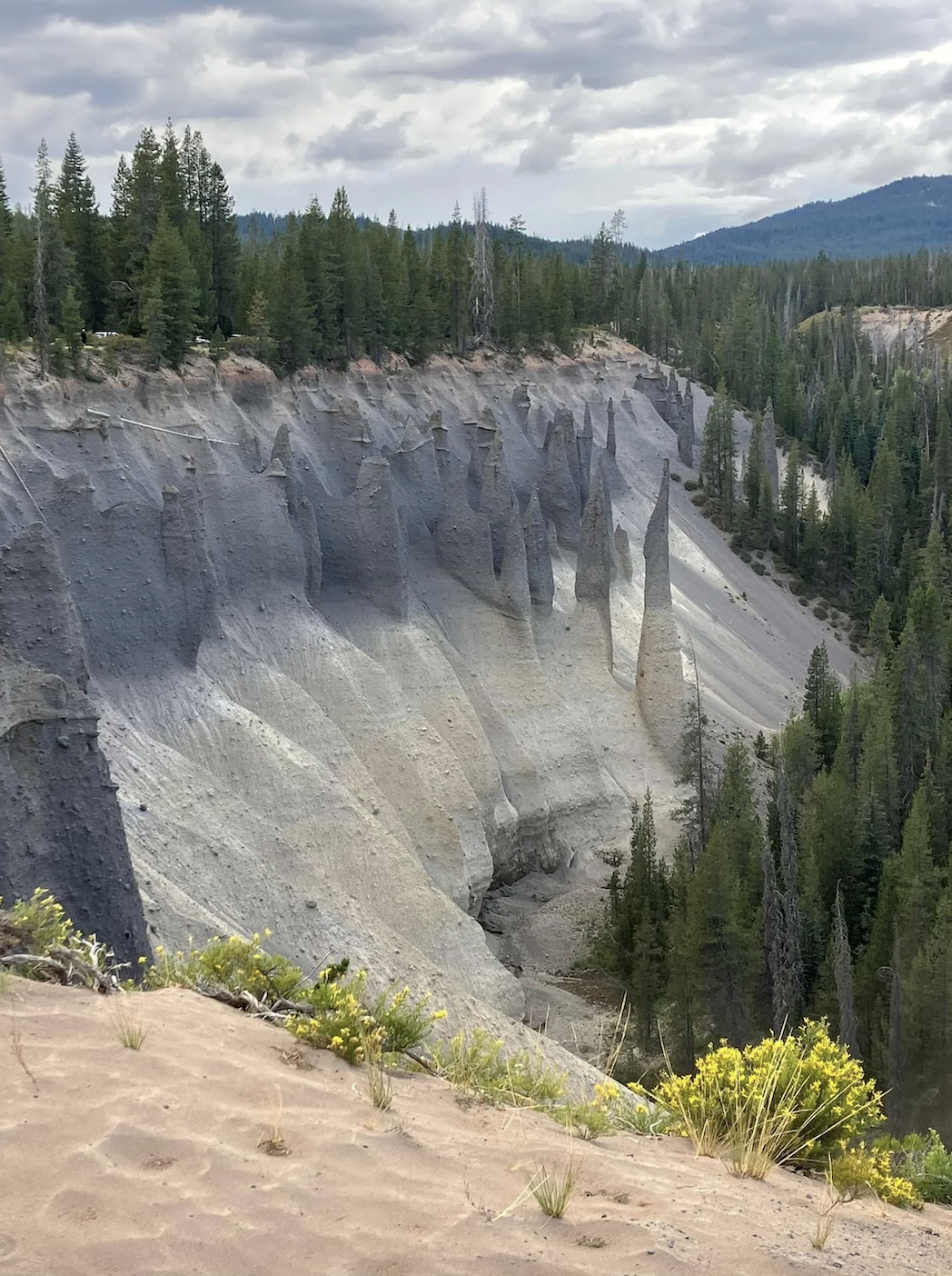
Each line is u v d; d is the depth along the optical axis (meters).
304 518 49.56
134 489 43.41
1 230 62.50
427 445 60.69
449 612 57.19
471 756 49.69
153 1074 7.36
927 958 38.22
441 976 33.69
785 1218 7.68
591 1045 39.81
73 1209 5.67
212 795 35.41
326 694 45.16
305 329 62.88
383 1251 5.80
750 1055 11.07
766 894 42.03
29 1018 7.99
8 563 26.27
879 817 50.72
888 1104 36.72
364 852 38.28
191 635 39.94
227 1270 5.41
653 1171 8.14
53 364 46.19
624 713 63.38
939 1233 9.05
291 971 10.44
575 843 54.78
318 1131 7.07
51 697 20.41
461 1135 7.79
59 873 20.00
